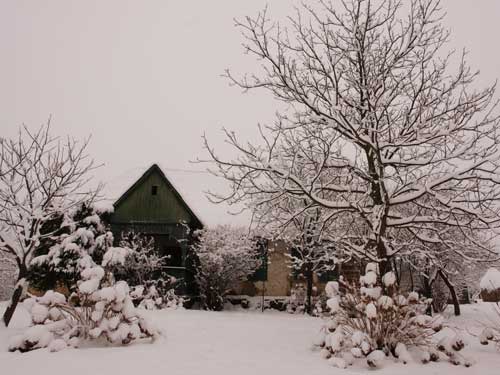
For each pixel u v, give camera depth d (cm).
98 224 1641
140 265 1822
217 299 1895
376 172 894
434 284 1841
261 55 897
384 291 736
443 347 655
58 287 1789
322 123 852
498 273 2347
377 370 589
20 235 947
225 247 1861
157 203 2120
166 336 827
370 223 837
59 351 661
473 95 838
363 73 887
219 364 600
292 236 1377
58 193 1030
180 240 1992
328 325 707
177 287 1911
